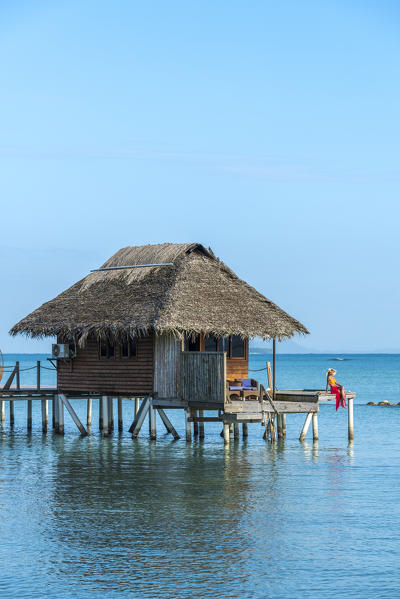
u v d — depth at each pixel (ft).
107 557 51.19
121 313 104.12
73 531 57.41
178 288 104.58
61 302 116.98
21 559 50.85
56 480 77.71
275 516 62.03
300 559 50.88
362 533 57.11
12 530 57.77
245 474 80.84
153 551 52.42
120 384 108.06
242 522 60.08
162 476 79.71
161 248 116.47
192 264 110.52
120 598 44.29
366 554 52.01
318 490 72.28
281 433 112.57
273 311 110.32
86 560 50.57
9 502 67.31
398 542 54.85
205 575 47.85
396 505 66.08
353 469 83.92
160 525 59.11
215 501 67.51
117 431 125.18
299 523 59.82
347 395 107.45
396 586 46.21
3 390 115.34
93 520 60.70
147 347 105.19
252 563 50.01
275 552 52.31
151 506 65.51
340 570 48.85
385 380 356.79
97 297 113.09
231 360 106.83
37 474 81.25
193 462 88.79
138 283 111.14
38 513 63.10
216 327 100.32
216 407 96.94
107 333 106.11
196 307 102.27
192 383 99.50
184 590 45.44
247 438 113.09
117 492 71.51
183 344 101.45
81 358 113.39
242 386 101.96
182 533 56.85
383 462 88.89
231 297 107.34
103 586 46.06
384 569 49.08
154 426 106.42
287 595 44.75
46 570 48.75
